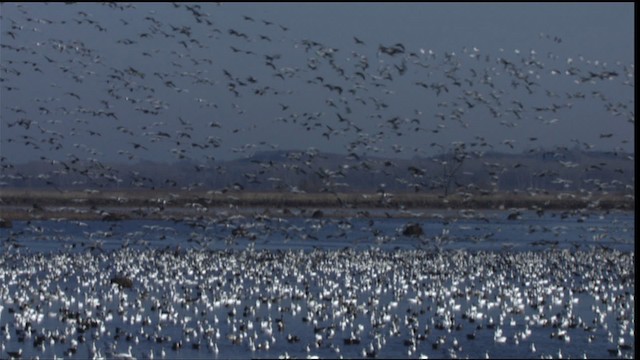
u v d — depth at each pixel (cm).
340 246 10531
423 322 5891
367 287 7331
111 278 7625
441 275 8044
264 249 9906
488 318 6044
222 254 9331
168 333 5481
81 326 5550
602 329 5700
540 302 6606
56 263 8488
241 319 5894
